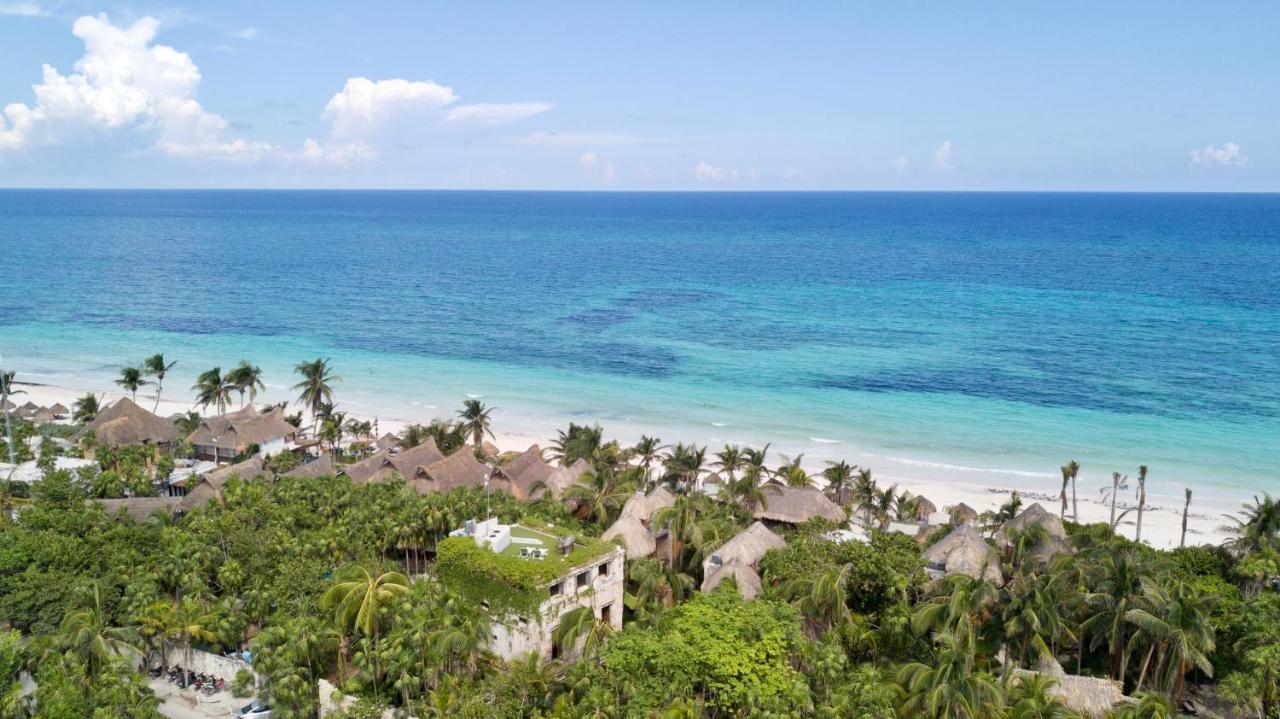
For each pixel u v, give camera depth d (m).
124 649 46.12
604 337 164.00
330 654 48.47
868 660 47.53
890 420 113.56
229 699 46.09
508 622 46.22
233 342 159.62
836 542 58.38
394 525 57.41
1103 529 64.69
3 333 164.12
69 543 54.53
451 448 90.00
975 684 38.41
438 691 43.22
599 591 49.44
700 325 174.50
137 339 161.38
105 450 80.31
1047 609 44.50
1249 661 42.78
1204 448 101.56
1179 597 43.78
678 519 59.12
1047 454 100.75
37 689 42.34
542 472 79.12
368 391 128.12
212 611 48.69
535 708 40.69
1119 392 123.94
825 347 153.50
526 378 135.38
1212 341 152.25
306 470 79.19
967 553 56.47
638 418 115.19
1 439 84.94
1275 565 52.59
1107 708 42.62
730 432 109.38
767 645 41.44
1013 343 154.12
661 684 39.91
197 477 76.56
